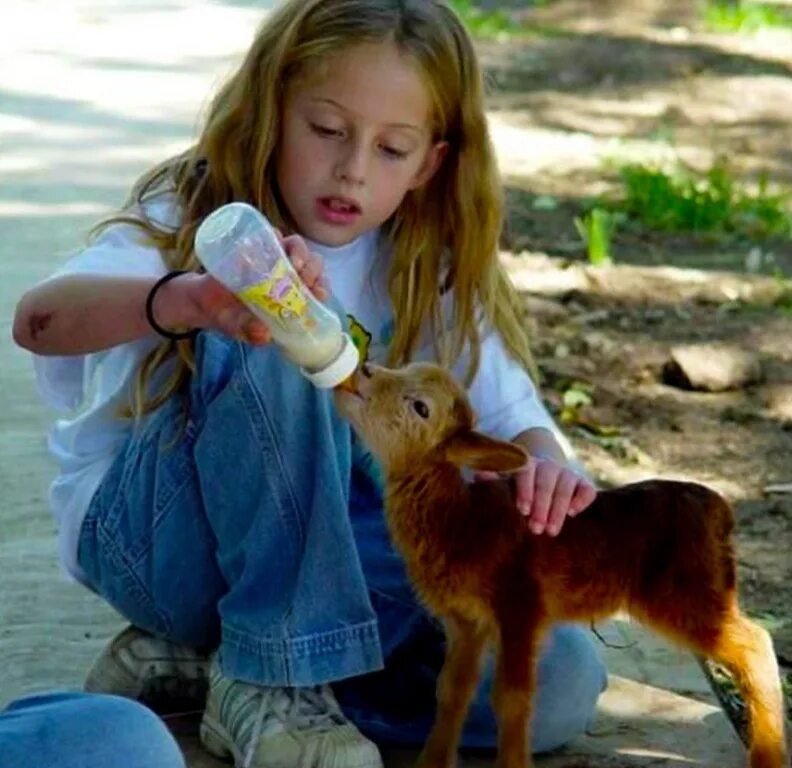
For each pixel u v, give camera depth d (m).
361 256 4.88
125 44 14.59
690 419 7.81
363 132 4.54
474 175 4.80
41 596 5.68
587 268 9.65
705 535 4.46
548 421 5.00
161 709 5.02
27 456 6.79
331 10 4.51
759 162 12.01
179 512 4.71
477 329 4.93
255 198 4.70
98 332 4.35
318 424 4.54
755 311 9.09
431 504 4.39
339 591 4.64
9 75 13.35
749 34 16.31
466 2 17.22
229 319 4.17
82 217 9.84
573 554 4.43
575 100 13.68
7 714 3.76
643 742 4.99
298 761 4.61
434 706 4.90
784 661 5.82
